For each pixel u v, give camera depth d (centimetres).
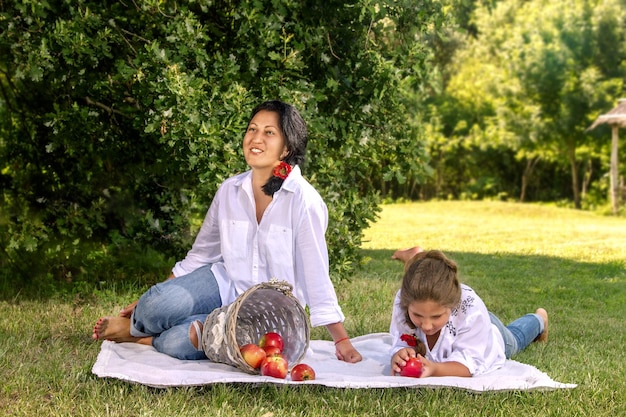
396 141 701
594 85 2541
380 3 605
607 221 2034
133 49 603
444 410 338
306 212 402
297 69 605
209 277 421
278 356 368
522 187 2973
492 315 434
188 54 598
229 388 353
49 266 694
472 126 3084
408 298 368
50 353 430
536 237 1482
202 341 394
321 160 643
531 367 399
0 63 673
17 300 605
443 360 390
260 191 411
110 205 701
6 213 667
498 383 366
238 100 566
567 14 2666
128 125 675
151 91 564
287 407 341
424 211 2327
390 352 422
